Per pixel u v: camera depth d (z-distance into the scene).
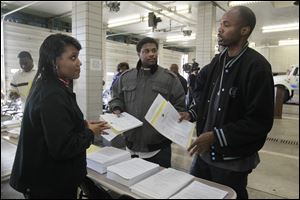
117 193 1.03
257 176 2.79
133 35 10.15
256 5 6.07
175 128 1.20
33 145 0.94
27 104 0.97
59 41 0.98
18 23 6.45
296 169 2.99
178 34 9.86
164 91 1.65
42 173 0.95
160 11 6.41
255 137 1.02
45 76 0.98
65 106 0.92
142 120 1.62
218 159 1.13
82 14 4.45
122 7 6.41
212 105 1.20
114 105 1.67
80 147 0.95
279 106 6.25
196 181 1.05
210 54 5.96
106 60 9.17
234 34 1.09
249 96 1.04
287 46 11.88
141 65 1.70
